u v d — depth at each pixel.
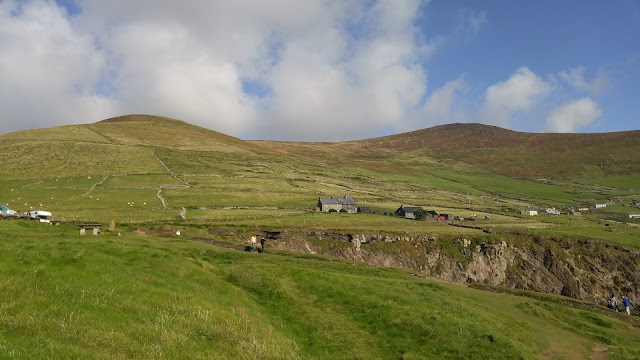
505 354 28.39
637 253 123.19
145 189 157.00
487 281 110.81
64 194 137.88
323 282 35.69
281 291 32.84
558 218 177.12
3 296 20.88
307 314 29.86
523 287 112.38
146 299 24.20
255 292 32.75
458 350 27.41
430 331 29.19
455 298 41.50
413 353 26.45
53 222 78.75
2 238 36.19
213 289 30.41
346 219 129.75
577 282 114.25
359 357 25.09
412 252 108.62
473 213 175.62
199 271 32.97
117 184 160.88
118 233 60.16
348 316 30.58
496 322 35.72
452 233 119.69
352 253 101.56
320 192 189.50
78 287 23.53
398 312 31.30
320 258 61.06
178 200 142.88
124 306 22.62
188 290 27.97
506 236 124.19
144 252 33.97
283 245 94.88
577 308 60.53
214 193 162.00
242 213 126.00
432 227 128.75
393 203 187.38
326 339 26.75
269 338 23.91
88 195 139.00
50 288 22.66
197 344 20.38
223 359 19.66
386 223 128.62
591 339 41.78
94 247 33.44
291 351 23.58
